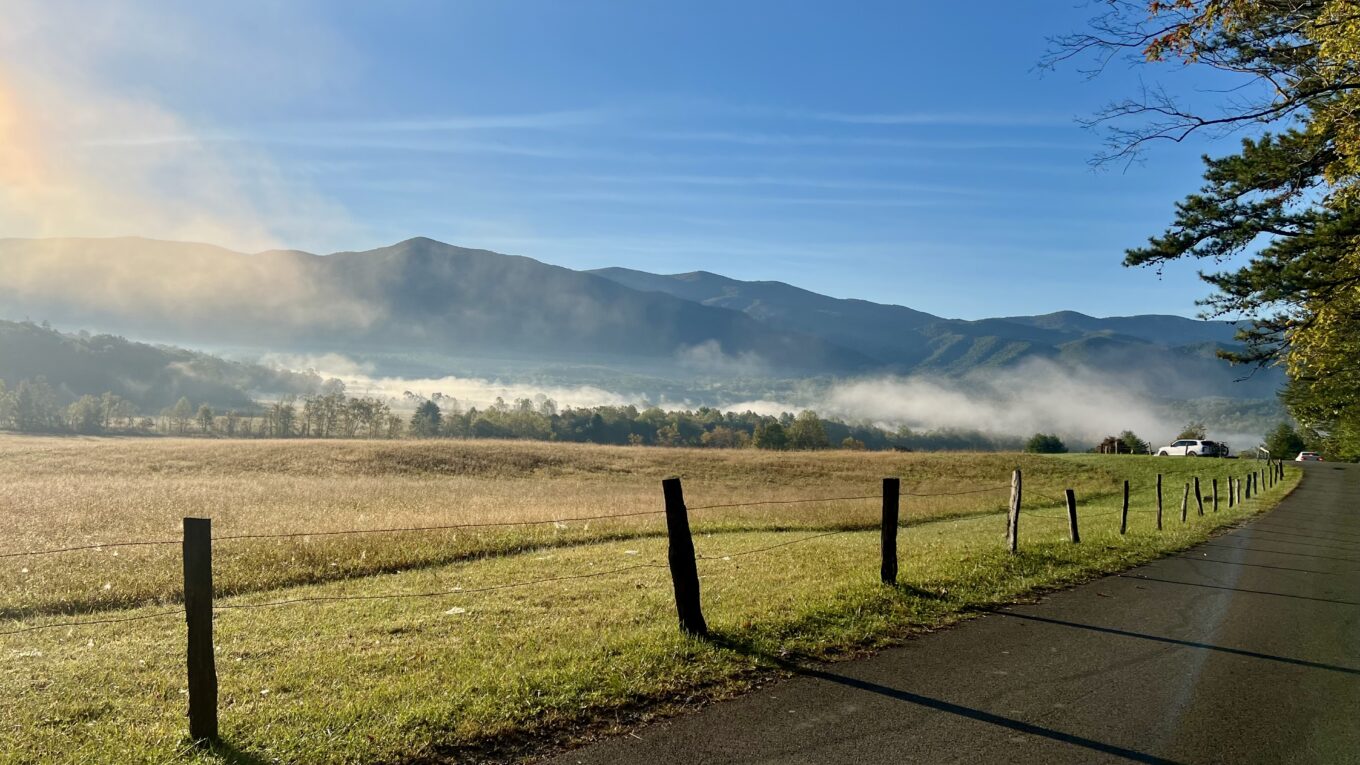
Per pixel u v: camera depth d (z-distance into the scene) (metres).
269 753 4.63
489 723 5.07
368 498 27.09
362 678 6.09
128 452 44.94
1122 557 12.89
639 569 11.91
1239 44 12.00
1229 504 26.52
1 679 6.20
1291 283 17.92
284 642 7.38
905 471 48.31
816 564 11.71
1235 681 6.36
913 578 9.90
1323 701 5.91
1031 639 7.48
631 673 6.08
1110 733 5.20
